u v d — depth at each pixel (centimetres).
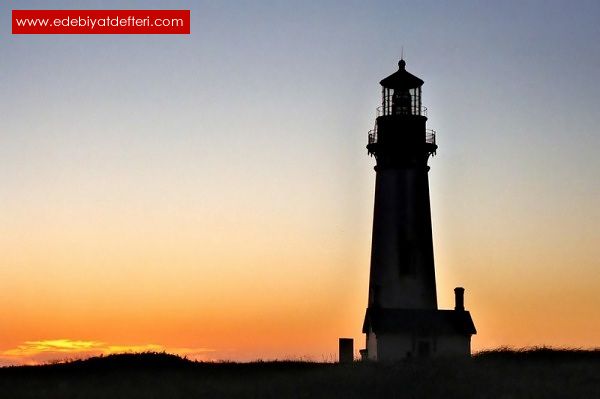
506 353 7812
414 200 9119
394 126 9169
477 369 6372
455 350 8719
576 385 5862
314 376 6406
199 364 7631
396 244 9069
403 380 6041
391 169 9156
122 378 6575
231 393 5753
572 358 7406
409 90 9381
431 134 9275
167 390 5909
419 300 9000
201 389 5934
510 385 5838
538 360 7156
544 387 5772
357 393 5691
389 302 9000
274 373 6838
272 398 5575
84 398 5638
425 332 8712
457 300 9000
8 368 7306
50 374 6900
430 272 9075
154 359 7688
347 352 8856
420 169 9169
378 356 8619
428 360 6969
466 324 8831
